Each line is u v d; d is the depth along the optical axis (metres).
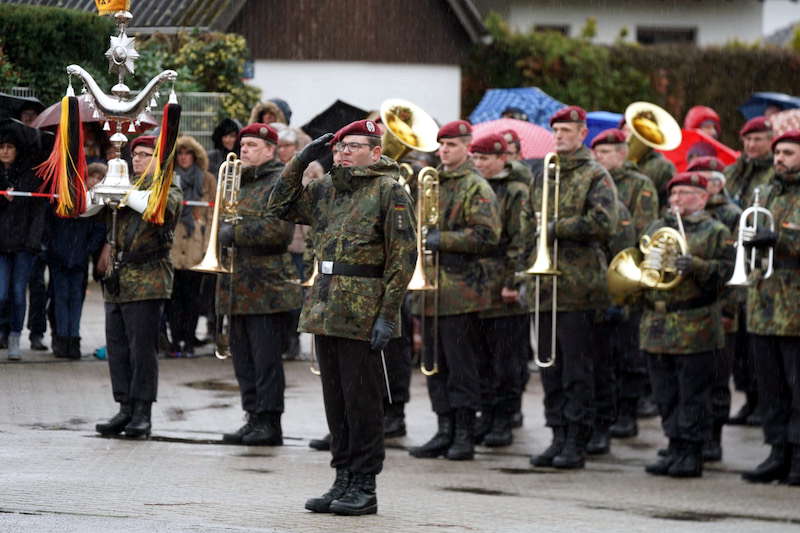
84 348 26.30
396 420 20.81
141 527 12.49
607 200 19.25
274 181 19.44
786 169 18.39
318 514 14.16
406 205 14.48
